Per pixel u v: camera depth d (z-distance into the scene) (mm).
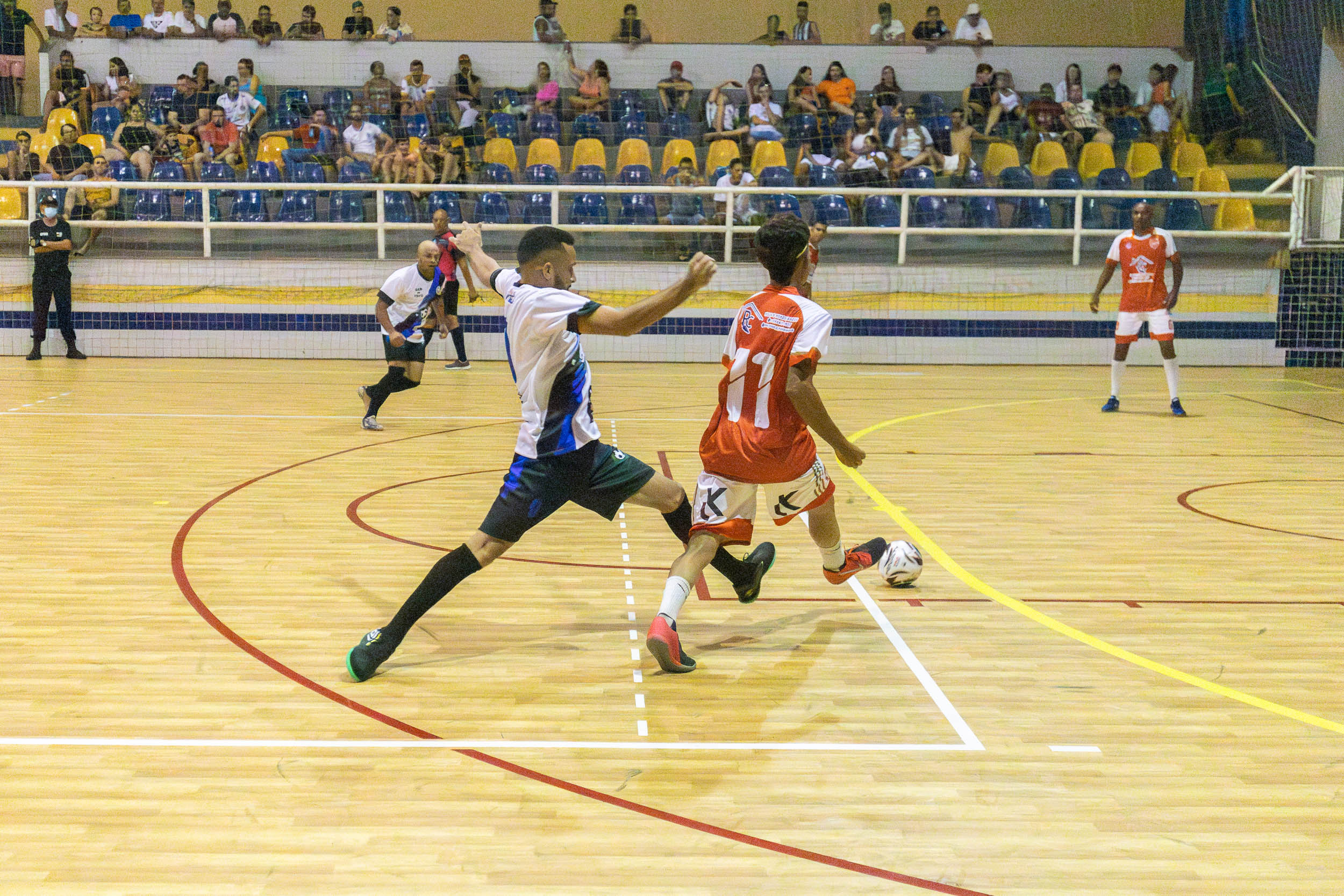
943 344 14312
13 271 13570
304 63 16828
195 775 3002
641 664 3922
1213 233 13727
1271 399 11281
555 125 16188
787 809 2865
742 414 3879
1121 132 16422
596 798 2908
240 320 13812
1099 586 4934
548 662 3926
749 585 4289
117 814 2781
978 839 2729
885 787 2996
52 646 3992
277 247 14008
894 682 3777
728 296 14070
